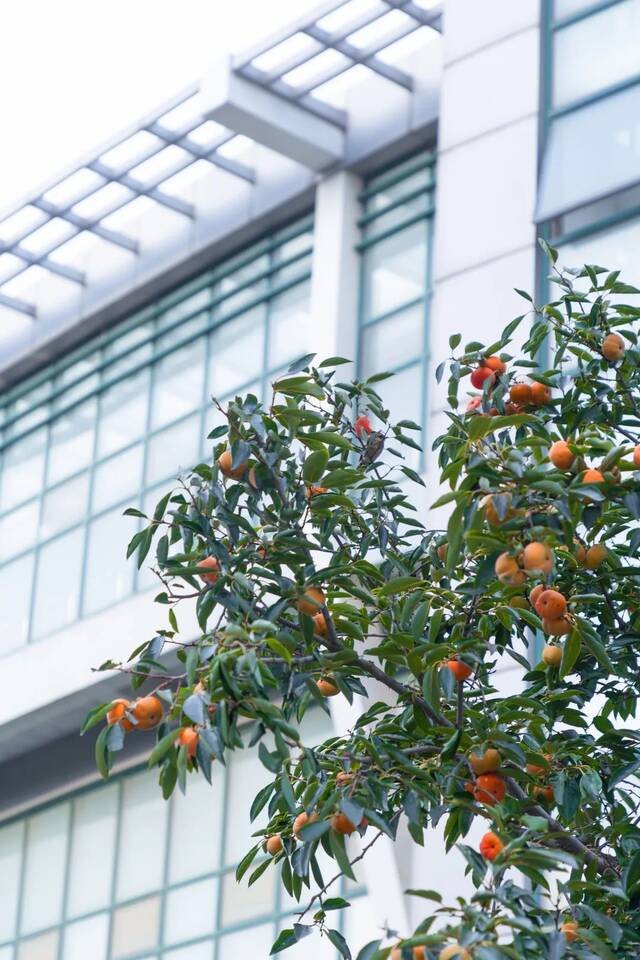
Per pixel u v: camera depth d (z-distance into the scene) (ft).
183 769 14.32
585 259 43.52
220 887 54.03
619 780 17.54
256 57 53.93
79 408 65.77
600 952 14.49
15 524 66.13
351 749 17.46
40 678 59.16
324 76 55.31
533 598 16.72
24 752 63.72
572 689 17.99
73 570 62.23
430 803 16.75
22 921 60.90
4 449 68.64
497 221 46.29
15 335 68.69
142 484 61.05
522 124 47.03
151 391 62.64
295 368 19.35
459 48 50.03
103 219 62.54
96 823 60.13
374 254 55.47
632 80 44.75
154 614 55.88
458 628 17.84
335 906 17.49
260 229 60.64
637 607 18.48
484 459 14.89
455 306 46.26
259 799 17.57
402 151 55.98
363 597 17.19
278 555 17.11
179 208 62.34
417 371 51.72
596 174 44.14
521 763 16.37
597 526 17.51
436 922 40.09
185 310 62.85
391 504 19.44
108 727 15.05
